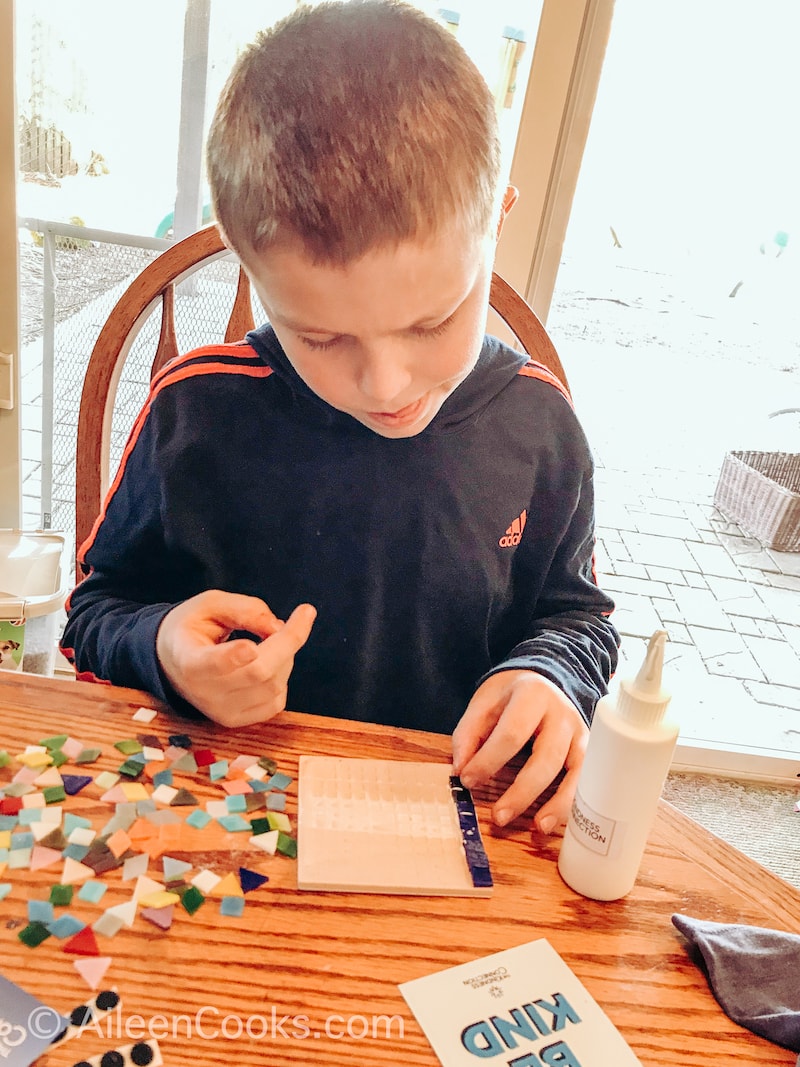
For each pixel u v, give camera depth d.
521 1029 0.47
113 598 0.86
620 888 0.55
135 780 0.60
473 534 0.88
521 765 0.67
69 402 1.60
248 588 0.89
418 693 0.92
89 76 1.37
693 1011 0.49
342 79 0.53
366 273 0.53
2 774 0.59
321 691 0.90
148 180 1.46
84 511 1.02
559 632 0.88
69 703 0.66
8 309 1.39
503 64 1.28
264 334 0.86
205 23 1.36
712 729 2.03
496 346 0.91
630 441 3.49
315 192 0.51
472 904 0.54
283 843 0.56
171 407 0.85
